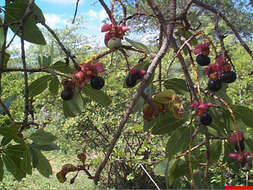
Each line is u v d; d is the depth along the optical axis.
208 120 1.37
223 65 1.48
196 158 1.70
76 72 1.34
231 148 1.71
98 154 6.56
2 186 6.04
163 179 5.95
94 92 1.52
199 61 1.50
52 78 1.50
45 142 1.33
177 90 1.61
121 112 5.91
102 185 6.47
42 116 7.41
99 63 1.35
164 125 1.56
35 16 1.22
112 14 1.41
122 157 5.18
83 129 6.36
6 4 1.35
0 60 1.18
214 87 1.49
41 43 1.36
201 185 1.56
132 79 1.41
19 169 1.31
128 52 1.53
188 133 1.59
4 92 8.04
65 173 1.31
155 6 1.38
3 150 1.28
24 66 1.21
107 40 1.42
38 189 6.45
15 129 1.22
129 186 5.95
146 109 1.48
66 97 1.41
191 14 1.80
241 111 1.53
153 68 1.17
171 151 1.58
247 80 4.64
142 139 5.45
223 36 1.50
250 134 1.70
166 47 1.24
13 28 1.36
